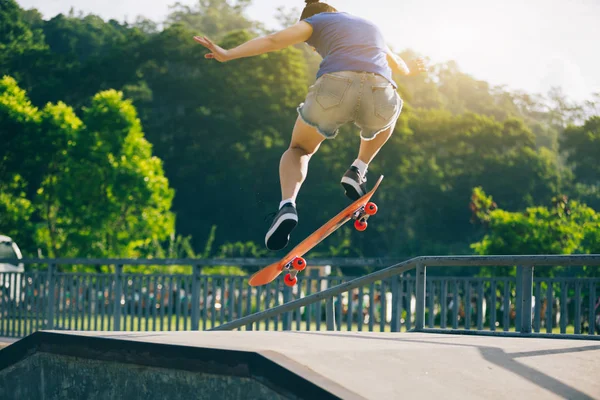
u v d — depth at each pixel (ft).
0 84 102.42
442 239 221.46
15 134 99.86
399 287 30.01
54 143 98.89
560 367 13.38
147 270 79.36
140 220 92.73
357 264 31.12
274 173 207.41
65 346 14.82
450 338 15.75
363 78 14.47
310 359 11.84
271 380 11.29
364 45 14.66
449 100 333.21
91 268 90.33
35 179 108.06
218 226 210.38
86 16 298.15
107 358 13.97
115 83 215.51
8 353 16.03
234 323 23.70
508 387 12.05
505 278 27.58
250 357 11.64
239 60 221.25
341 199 199.11
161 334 15.03
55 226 94.58
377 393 10.79
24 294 42.04
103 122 92.22
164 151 211.20
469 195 224.12
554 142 326.24
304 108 14.78
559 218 63.82
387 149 215.10
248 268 101.14
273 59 219.41
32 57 215.72
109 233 91.71
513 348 14.42
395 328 29.50
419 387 11.44
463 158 230.48
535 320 26.96
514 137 238.27
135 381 13.56
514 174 228.02
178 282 36.27
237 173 207.92
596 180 241.76
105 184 92.07
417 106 290.35
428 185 220.43
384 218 217.15
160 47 222.07
